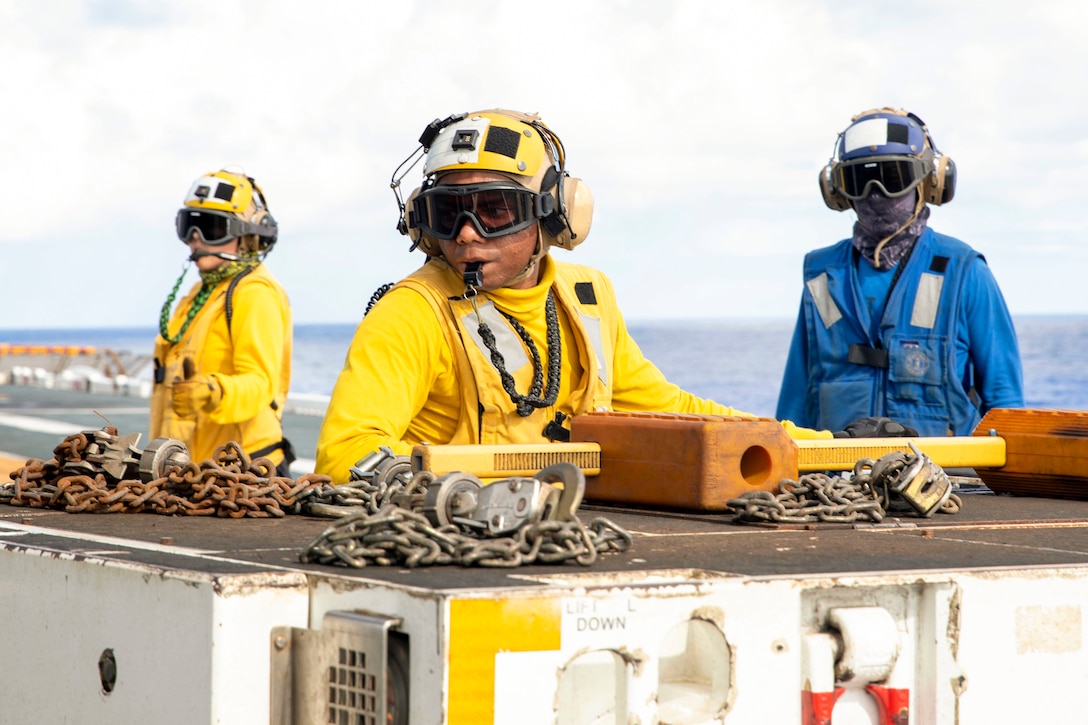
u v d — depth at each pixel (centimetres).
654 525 253
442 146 331
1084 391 6794
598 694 165
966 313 521
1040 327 14088
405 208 350
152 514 265
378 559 180
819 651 172
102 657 185
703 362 10469
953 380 518
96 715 186
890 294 527
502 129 331
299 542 213
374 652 156
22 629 204
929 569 181
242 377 570
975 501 325
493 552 179
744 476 279
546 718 155
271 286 608
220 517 258
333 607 166
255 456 595
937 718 179
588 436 292
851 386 530
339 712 162
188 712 167
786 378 566
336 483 326
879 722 180
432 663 151
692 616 164
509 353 344
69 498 265
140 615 177
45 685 198
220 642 162
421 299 342
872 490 272
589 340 354
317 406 1823
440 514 200
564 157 351
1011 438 345
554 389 345
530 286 351
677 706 168
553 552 185
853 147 522
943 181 527
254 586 165
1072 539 234
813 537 231
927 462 271
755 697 169
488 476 278
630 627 160
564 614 156
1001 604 183
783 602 171
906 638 179
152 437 612
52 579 197
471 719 150
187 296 623
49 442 1447
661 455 274
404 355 337
